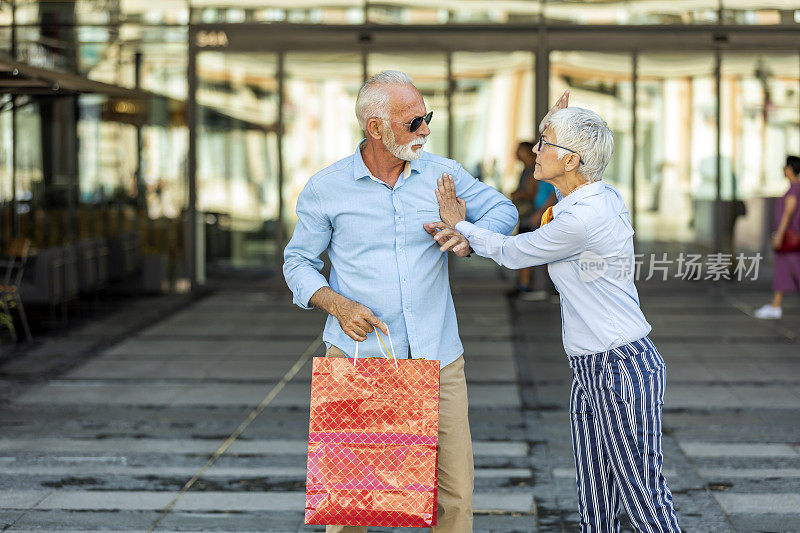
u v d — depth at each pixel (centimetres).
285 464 581
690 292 1315
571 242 331
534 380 811
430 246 349
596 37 1308
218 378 827
